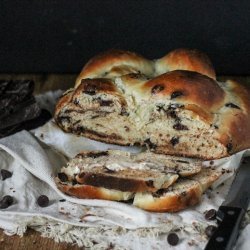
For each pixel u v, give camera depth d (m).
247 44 1.03
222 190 0.75
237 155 0.77
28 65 1.08
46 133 0.82
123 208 0.71
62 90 0.94
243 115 0.78
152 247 0.69
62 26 1.06
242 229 0.70
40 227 0.72
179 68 0.83
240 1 1.01
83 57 1.07
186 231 0.70
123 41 1.06
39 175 0.76
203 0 1.01
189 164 0.75
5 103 0.84
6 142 0.80
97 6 1.04
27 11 1.06
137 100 0.79
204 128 0.77
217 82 0.83
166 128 0.78
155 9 1.03
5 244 0.71
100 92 0.80
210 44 1.04
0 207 0.73
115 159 0.76
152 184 0.71
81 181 0.73
